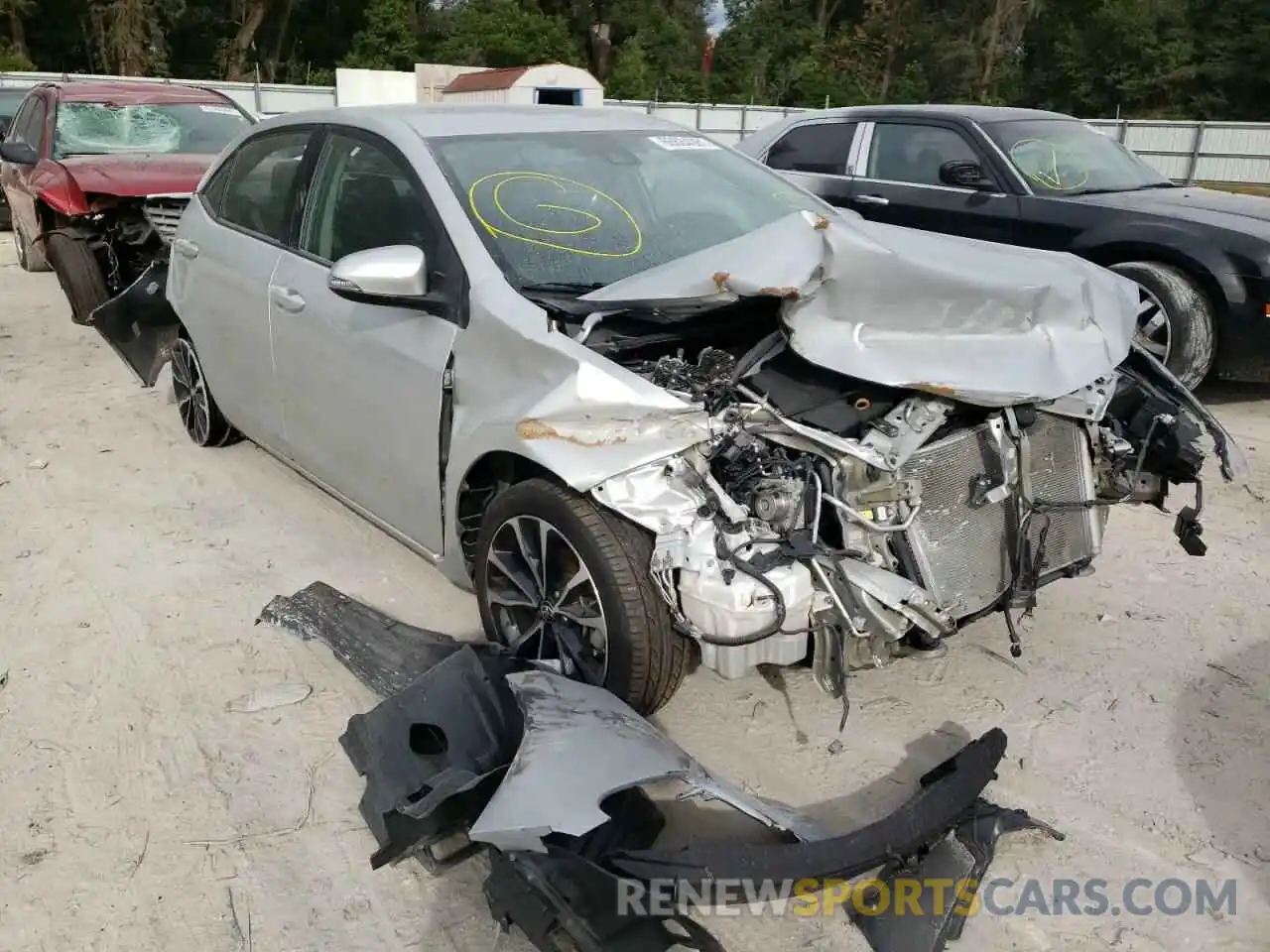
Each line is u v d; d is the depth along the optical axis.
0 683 3.43
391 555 4.33
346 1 46.56
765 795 2.91
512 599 3.23
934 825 2.41
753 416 2.83
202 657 3.57
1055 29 44.31
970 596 2.96
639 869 2.26
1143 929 2.49
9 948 2.43
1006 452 2.92
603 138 4.07
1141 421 3.51
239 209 4.63
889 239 3.71
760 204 4.06
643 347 3.21
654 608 2.79
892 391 2.92
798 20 53.72
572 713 2.57
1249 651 3.65
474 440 3.12
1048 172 6.96
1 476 5.17
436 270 3.38
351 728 2.95
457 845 2.73
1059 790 2.95
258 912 2.54
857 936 2.48
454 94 30.36
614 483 2.75
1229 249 5.93
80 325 8.22
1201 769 3.04
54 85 9.54
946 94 49.41
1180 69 40.34
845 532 2.75
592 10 51.72
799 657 2.69
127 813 2.86
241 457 5.40
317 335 3.87
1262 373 6.03
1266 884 2.62
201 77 43.97
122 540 4.46
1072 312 2.93
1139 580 4.16
